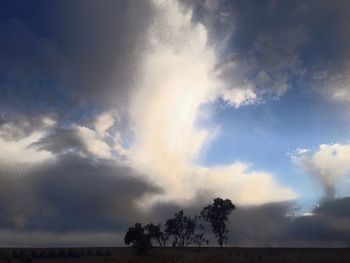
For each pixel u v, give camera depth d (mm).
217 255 122000
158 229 137500
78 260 110625
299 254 123812
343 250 132500
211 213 147750
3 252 119250
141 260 112375
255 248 143625
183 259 114375
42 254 119375
